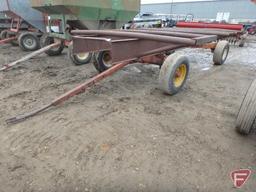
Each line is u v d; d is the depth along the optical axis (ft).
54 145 8.53
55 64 20.94
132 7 25.26
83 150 8.27
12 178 6.98
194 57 26.11
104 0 21.88
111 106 11.86
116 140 8.88
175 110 11.60
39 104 12.03
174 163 7.68
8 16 30.17
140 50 12.98
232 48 35.17
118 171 7.30
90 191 6.57
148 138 9.07
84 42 13.64
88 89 14.21
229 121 10.60
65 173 7.18
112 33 13.58
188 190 6.64
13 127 9.69
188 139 9.07
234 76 18.31
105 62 17.29
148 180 6.97
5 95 13.23
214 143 8.84
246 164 7.72
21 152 8.13
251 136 9.35
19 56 24.79
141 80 16.17
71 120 10.31
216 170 7.42
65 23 21.44
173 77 12.73
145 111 11.39
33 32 28.19
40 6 21.72
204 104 12.44
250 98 8.64
